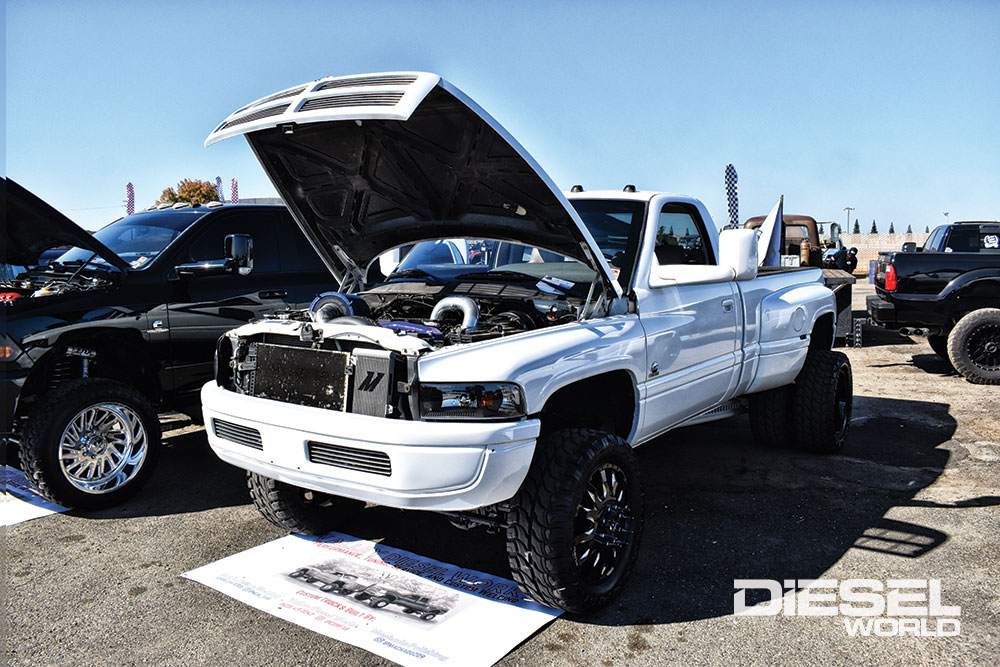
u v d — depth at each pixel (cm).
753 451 542
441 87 274
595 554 308
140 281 492
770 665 267
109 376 493
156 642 286
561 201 319
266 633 290
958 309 823
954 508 421
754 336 461
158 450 462
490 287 386
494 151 309
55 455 414
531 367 286
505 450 272
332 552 367
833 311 557
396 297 399
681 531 392
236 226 561
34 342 432
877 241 3744
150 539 392
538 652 276
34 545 385
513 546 288
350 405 290
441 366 274
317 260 611
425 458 266
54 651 281
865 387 788
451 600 315
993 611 304
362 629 291
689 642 283
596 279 355
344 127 322
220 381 358
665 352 370
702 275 369
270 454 306
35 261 464
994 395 738
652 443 568
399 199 378
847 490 454
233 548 379
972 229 895
